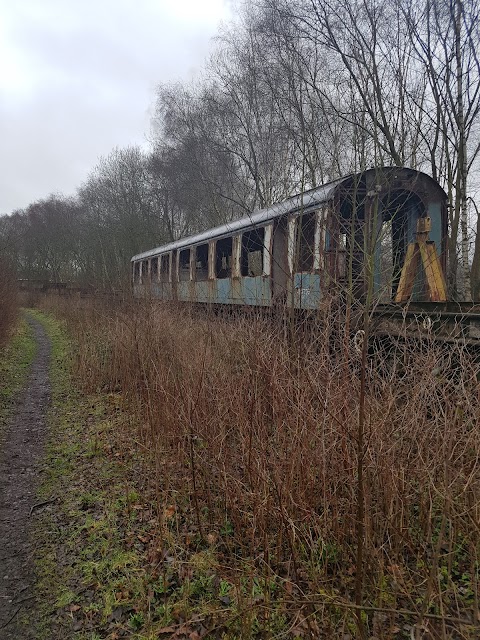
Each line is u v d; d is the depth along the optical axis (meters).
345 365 3.34
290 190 9.22
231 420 4.38
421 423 3.37
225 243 13.11
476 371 3.56
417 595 2.96
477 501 2.91
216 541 3.91
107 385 9.40
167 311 9.72
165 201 27.25
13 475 5.70
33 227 40.09
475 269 10.00
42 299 30.75
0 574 3.81
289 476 3.45
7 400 8.95
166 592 3.42
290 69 9.36
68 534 4.32
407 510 3.37
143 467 5.48
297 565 3.32
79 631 3.19
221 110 19.11
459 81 9.78
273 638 2.72
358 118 9.20
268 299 8.91
